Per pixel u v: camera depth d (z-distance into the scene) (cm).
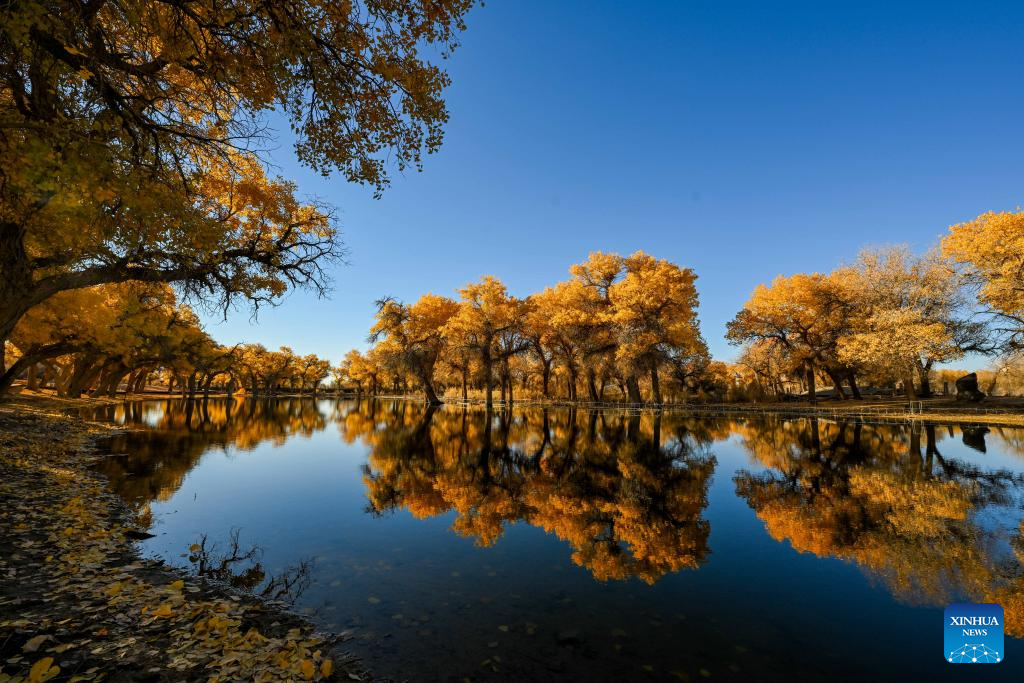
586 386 6153
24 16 445
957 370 5866
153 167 706
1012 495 1055
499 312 4491
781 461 1537
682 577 609
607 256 4500
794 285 4178
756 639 452
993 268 2714
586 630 462
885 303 3544
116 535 692
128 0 568
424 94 779
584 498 1052
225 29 665
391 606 507
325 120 808
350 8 717
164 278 1102
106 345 2992
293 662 376
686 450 1808
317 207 1330
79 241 708
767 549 719
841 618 500
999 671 403
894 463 1470
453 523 849
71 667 343
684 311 3969
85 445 1589
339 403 6931
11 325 839
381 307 4978
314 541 731
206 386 6988
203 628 418
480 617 486
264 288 1279
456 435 2381
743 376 6538
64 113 606
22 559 546
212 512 877
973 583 592
